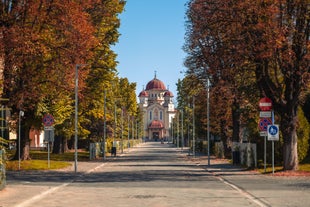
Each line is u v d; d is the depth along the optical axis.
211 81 47.50
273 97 31.94
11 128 40.72
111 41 54.75
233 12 29.73
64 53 36.16
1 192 20.48
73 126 54.88
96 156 62.75
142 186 23.34
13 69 36.00
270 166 37.16
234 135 52.16
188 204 16.31
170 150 105.50
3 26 33.53
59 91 39.91
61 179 28.20
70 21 35.53
